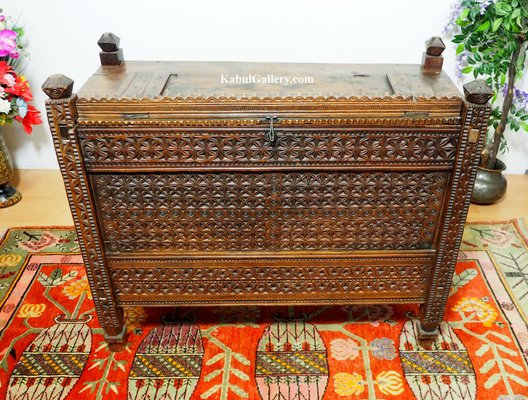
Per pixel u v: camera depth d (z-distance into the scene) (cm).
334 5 210
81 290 193
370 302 162
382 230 149
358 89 145
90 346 169
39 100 243
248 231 149
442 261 151
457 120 130
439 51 157
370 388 154
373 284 159
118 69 159
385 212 146
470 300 187
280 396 152
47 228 226
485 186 236
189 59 225
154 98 129
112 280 155
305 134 132
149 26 218
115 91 139
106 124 129
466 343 169
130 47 223
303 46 221
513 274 200
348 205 145
